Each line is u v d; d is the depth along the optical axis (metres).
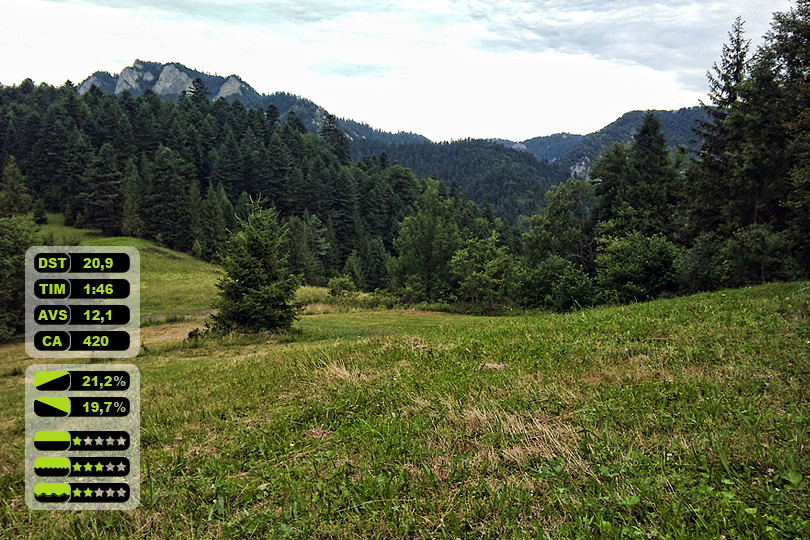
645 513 3.19
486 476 4.00
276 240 23.61
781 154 24.34
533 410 5.33
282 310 23.22
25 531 4.18
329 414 6.38
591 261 39.25
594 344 8.07
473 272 35.62
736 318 8.46
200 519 3.96
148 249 65.69
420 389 6.78
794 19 23.05
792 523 2.81
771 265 19.97
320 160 114.94
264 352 17.56
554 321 11.91
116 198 78.50
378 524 3.46
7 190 77.00
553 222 40.88
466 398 6.03
